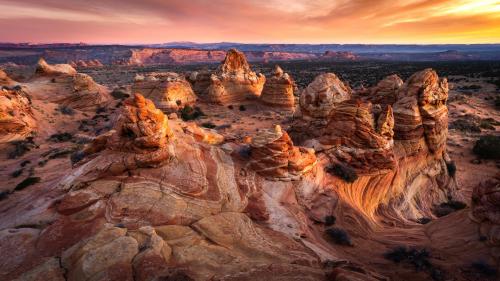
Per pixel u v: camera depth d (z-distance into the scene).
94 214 15.17
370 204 24.94
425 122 30.22
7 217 17.34
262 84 75.44
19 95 46.94
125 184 17.30
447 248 17.45
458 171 41.81
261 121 58.09
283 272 11.83
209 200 17.61
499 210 17.30
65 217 15.19
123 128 19.42
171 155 19.58
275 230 17.05
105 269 10.49
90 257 10.91
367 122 25.72
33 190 22.62
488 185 18.44
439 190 31.78
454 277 14.76
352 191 24.23
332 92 33.50
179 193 17.34
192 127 25.45
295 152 22.80
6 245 13.20
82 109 62.12
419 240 19.11
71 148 35.81
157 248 11.71
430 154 31.34
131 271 10.52
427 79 29.92
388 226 22.64
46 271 10.77
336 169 24.75
